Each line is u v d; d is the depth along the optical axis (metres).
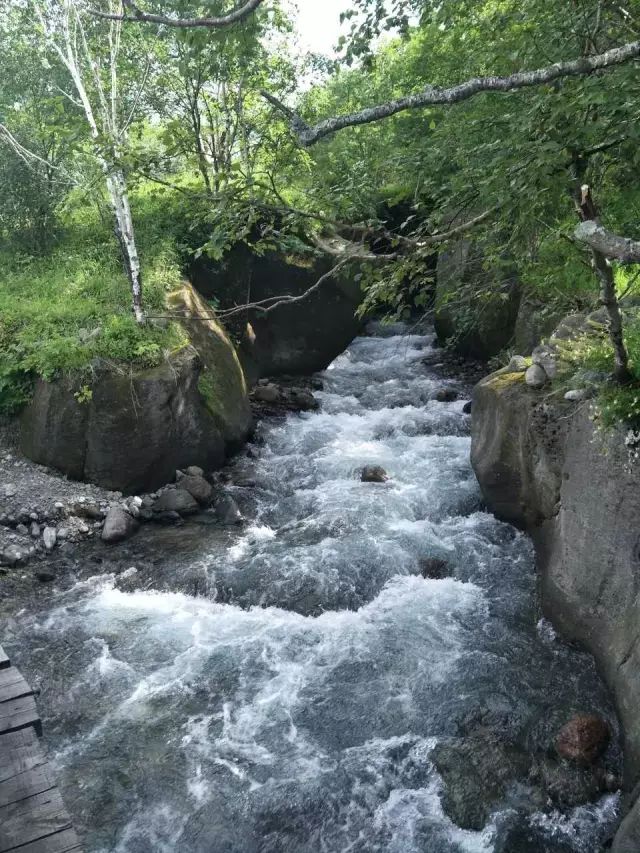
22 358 10.54
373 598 7.90
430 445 11.60
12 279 13.07
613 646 5.99
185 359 10.51
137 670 6.91
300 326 14.88
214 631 7.49
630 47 3.45
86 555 8.97
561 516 7.03
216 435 11.01
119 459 10.02
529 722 6.00
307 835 5.20
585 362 7.04
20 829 3.61
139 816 5.36
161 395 10.06
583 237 3.43
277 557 8.62
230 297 14.05
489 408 8.79
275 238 5.94
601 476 6.24
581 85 4.42
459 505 9.59
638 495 5.82
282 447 11.91
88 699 6.55
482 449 8.98
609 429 6.15
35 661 7.05
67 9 11.20
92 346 10.18
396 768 5.70
